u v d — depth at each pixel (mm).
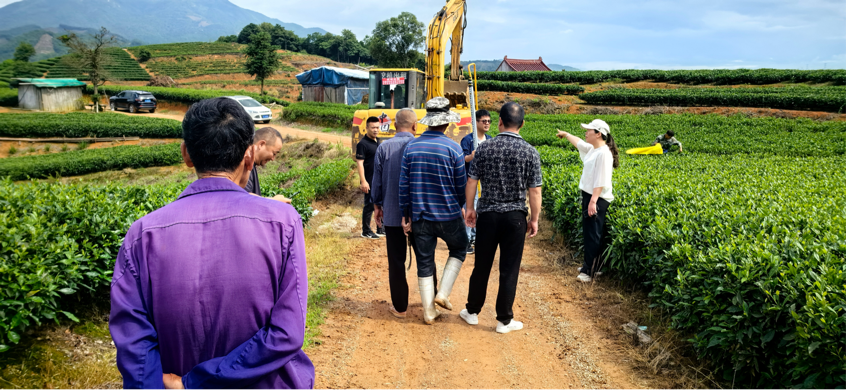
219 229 1562
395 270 4887
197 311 1504
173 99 42469
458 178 4590
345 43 155750
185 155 1779
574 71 48250
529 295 5688
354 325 4797
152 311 1521
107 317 4520
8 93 43094
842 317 2938
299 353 1740
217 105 1716
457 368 4043
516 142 4383
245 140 1731
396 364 4090
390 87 13156
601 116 29891
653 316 4832
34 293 3613
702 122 26734
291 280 1617
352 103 44875
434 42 10211
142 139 28203
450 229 4656
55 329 4043
